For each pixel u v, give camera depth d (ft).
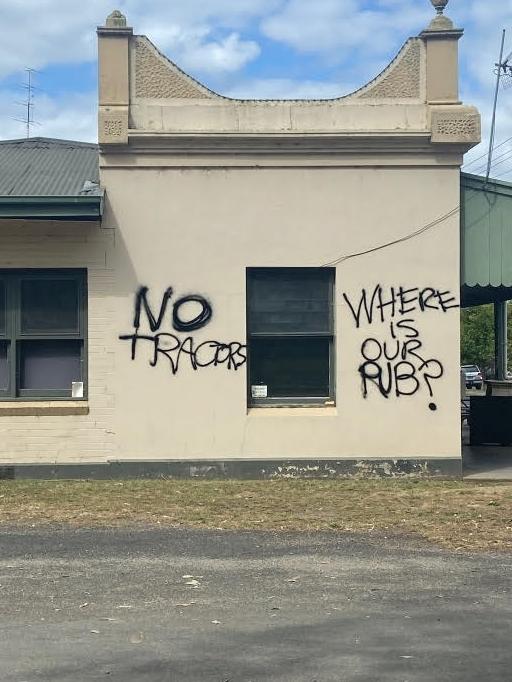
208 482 38.50
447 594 21.49
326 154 39.73
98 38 39.40
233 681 16.11
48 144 49.78
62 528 28.76
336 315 39.91
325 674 16.44
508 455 47.83
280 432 39.65
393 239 39.96
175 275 39.58
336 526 29.07
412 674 16.46
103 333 39.40
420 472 39.73
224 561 24.58
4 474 39.17
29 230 39.29
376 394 39.91
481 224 40.52
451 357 39.96
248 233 39.75
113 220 39.40
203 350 39.65
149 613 20.07
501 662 17.04
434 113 39.52
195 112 39.58
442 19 39.96
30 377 40.06
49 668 16.76
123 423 39.42
